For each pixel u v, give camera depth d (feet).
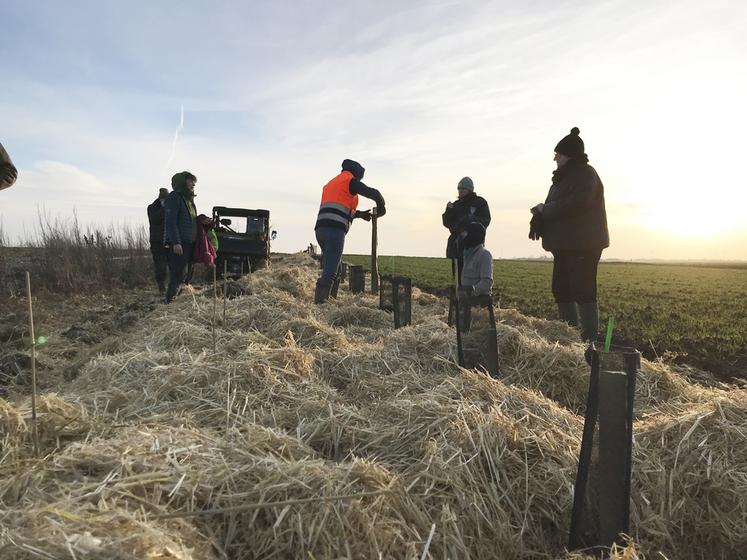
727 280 93.40
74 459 6.50
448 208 23.13
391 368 12.98
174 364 11.39
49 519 4.84
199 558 5.04
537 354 13.43
